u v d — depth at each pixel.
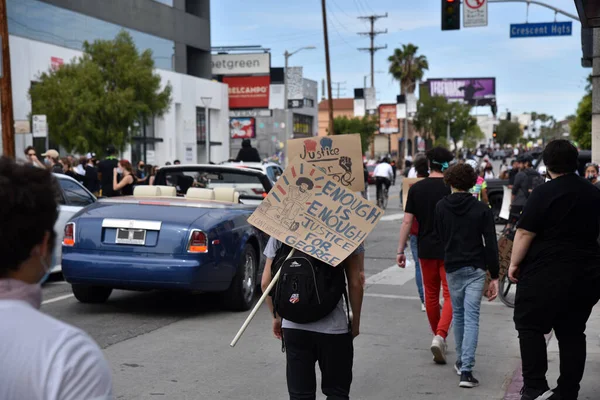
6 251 1.78
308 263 4.20
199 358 6.98
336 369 4.27
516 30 23.22
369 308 9.65
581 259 5.16
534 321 5.28
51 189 1.86
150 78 31.81
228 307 9.11
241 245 8.99
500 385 6.32
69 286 10.92
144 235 8.38
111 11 41.12
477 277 6.29
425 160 9.30
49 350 1.65
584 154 20.50
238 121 59.31
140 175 26.09
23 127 17.34
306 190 4.65
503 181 23.84
